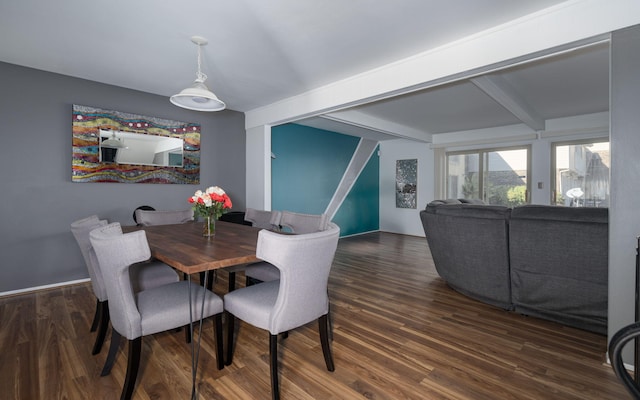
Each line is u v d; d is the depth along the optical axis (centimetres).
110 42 260
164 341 218
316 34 246
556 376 178
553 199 547
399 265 434
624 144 181
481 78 309
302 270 154
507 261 266
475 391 165
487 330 235
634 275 179
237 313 174
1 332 228
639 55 176
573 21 199
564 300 235
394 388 167
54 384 169
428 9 212
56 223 333
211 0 203
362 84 326
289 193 563
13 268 311
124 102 375
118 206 372
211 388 167
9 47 271
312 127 602
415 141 691
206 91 238
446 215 306
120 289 149
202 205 228
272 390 153
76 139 337
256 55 284
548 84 364
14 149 309
